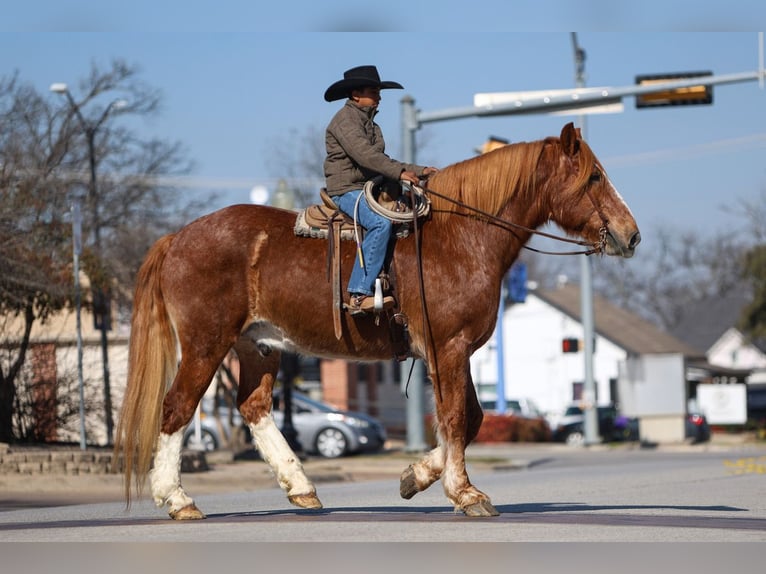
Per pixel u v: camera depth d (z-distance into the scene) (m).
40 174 25.72
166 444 11.45
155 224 33.50
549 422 53.84
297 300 11.40
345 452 35.12
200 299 11.41
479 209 11.45
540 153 11.65
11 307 22.75
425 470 11.52
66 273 24.25
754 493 15.91
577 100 26.45
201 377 11.44
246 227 11.52
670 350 73.69
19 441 22.91
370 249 11.19
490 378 75.31
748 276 75.31
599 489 17.39
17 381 23.31
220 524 10.89
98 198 31.78
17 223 23.12
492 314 11.41
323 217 11.47
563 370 74.31
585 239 11.70
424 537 9.70
